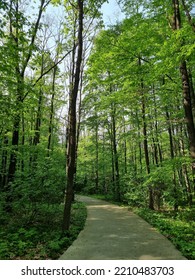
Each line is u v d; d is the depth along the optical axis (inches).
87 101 841.5
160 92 464.8
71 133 337.7
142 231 339.6
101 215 504.4
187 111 341.4
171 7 368.5
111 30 495.8
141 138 599.2
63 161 531.2
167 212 547.5
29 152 517.0
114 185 933.8
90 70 445.1
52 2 477.4
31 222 356.5
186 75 347.6
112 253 231.9
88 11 424.2
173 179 579.8
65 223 315.6
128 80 453.1
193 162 338.6
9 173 453.4
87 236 307.1
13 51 323.3
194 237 287.6
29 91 384.2
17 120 416.2
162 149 1000.9
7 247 239.8
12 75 336.5
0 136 474.9
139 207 639.8
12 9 303.9
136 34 366.6
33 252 231.0
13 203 371.6
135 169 893.8
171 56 302.5
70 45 617.9
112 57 403.9
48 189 366.9
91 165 1315.2
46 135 912.3
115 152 914.1
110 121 956.6
